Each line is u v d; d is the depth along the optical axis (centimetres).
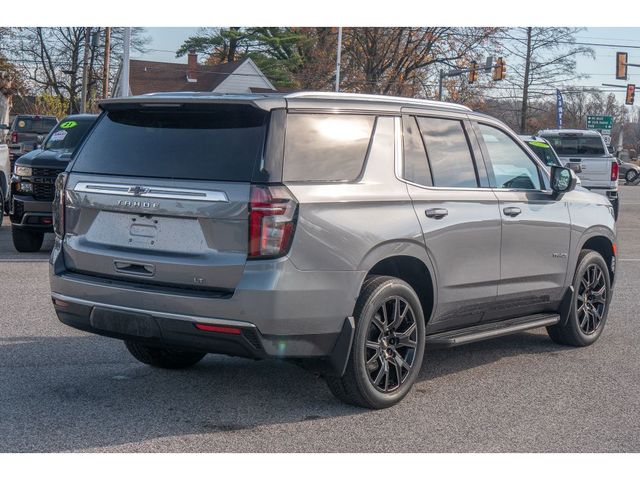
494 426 546
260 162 507
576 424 554
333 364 537
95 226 557
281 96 526
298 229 506
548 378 671
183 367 669
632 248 1622
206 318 504
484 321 677
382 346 568
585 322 780
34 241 1340
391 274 603
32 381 620
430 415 566
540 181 725
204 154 525
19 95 6494
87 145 576
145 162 541
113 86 6494
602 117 6266
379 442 509
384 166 572
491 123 684
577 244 751
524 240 684
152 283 528
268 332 502
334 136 546
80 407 562
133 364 677
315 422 544
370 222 547
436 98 5678
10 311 866
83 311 554
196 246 515
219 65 6103
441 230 598
